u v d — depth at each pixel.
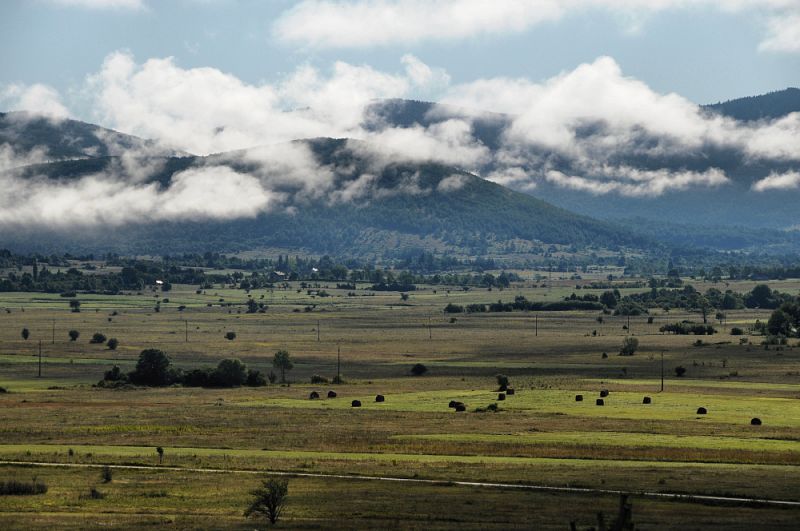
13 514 113.38
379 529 105.38
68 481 134.25
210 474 139.50
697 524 106.81
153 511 115.62
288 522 109.31
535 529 105.38
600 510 114.56
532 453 156.38
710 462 149.25
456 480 134.25
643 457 152.75
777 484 130.88
